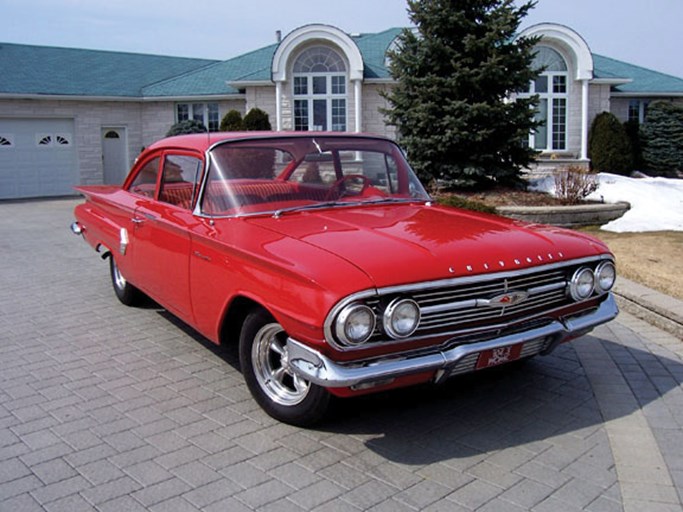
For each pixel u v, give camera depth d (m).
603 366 5.30
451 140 13.92
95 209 7.17
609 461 3.77
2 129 21.28
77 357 5.53
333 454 3.85
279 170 4.97
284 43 20.91
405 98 14.54
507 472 3.64
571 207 11.88
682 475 3.59
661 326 6.29
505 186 14.66
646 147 22.58
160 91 23.58
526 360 5.36
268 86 21.83
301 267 3.69
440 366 3.71
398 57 14.54
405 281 3.56
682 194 13.79
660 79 25.08
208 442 3.99
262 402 4.30
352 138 5.46
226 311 4.41
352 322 3.45
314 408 4.00
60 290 7.95
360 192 5.27
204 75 24.83
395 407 4.51
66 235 12.73
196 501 3.35
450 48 13.98
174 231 5.00
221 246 4.34
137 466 3.71
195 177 4.99
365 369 3.55
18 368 5.28
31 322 6.57
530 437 4.07
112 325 6.44
